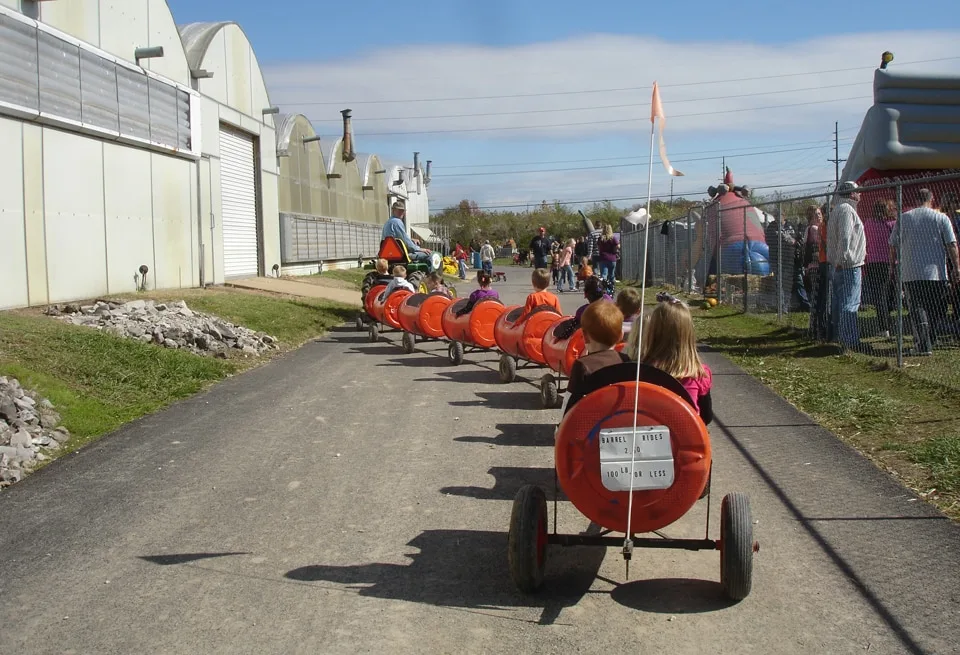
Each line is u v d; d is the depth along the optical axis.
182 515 5.84
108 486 6.48
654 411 4.22
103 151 15.72
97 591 4.66
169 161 18.64
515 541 4.41
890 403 8.48
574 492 4.34
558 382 9.07
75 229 14.75
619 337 5.34
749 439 7.56
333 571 4.91
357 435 8.02
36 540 5.40
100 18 15.72
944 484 6.08
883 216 12.59
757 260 18.58
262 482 6.57
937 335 11.16
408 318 13.45
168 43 18.70
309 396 9.90
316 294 22.75
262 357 13.01
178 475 6.75
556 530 5.15
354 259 40.44
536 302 10.31
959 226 12.50
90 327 11.65
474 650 3.99
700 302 20.38
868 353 11.27
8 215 12.88
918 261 10.72
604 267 23.72
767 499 5.98
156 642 4.09
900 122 12.70
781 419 8.27
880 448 7.08
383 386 10.56
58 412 8.13
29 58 13.23
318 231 33.34
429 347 14.33
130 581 4.79
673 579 4.79
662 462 4.22
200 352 12.29
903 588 4.55
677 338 4.76
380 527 5.60
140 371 10.16
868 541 5.19
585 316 5.35
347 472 6.82
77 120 14.62
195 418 8.73
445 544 5.31
